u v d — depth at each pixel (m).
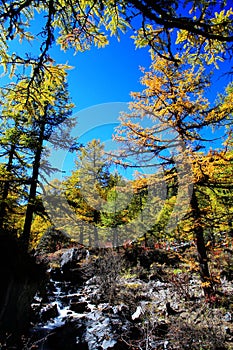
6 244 5.77
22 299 5.69
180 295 8.05
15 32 3.24
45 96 3.93
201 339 5.00
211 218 7.99
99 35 3.34
